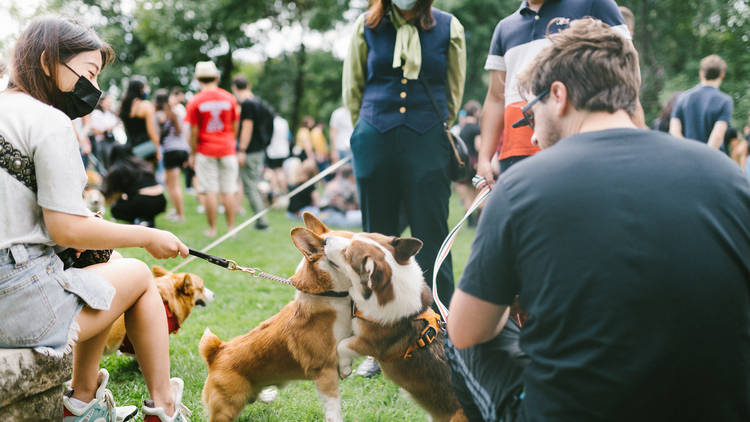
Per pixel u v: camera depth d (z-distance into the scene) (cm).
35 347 179
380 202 356
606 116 159
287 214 1068
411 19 340
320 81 2738
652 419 138
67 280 187
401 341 241
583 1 301
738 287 139
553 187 145
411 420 283
